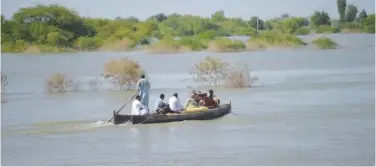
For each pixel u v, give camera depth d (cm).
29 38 7269
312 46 7375
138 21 7419
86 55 6831
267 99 3928
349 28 7431
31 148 2675
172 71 5406
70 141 2788
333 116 3328
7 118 3322
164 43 7212
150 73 5309
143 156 2516
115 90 4409
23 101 3953
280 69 5628
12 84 4741
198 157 2492
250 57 6550
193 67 5550
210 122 3172
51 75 4856
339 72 5400
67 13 7319
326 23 7512
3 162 2467
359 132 2942
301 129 3012
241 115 3366
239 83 4541
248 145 2688
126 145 2700
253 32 7431
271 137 2822
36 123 3178
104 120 3241
